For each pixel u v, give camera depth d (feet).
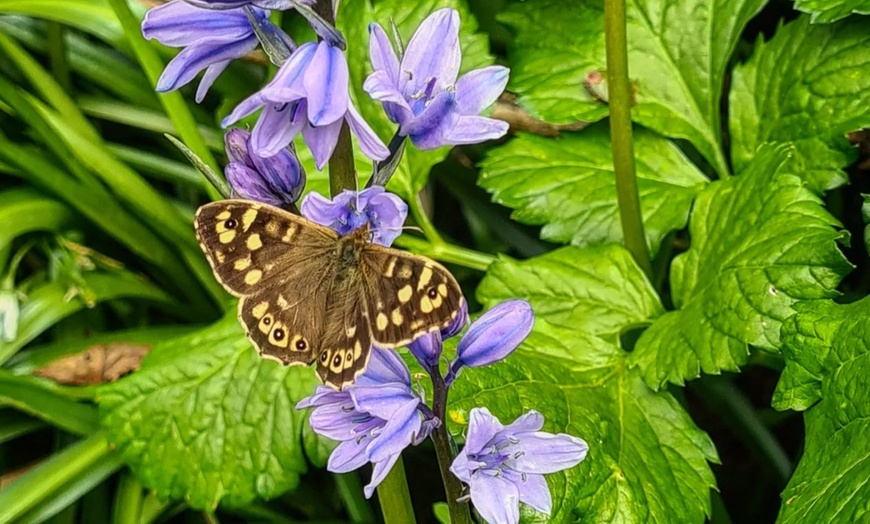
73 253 2.36
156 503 2.16
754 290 1.89
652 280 2.11
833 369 1.80
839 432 1.77
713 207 2.03
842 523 1.69
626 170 2.02
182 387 2.03
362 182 2.19
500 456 1.62
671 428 1.93
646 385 1.96
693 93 2.19
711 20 2.17
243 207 1.55
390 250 1.54
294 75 1.56
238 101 2.49
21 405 2.06
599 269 2.05
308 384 2.02
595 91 2.20
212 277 2.39
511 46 2.32
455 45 1.62
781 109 2.07
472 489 1.60
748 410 2.18
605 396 1.95
